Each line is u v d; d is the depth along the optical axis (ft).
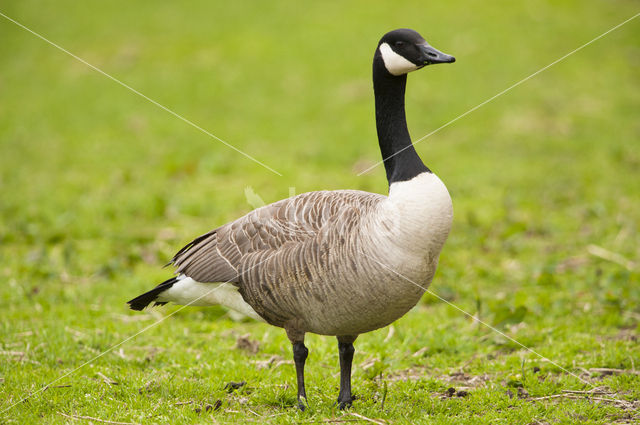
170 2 113.50
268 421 20.08
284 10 104.78
